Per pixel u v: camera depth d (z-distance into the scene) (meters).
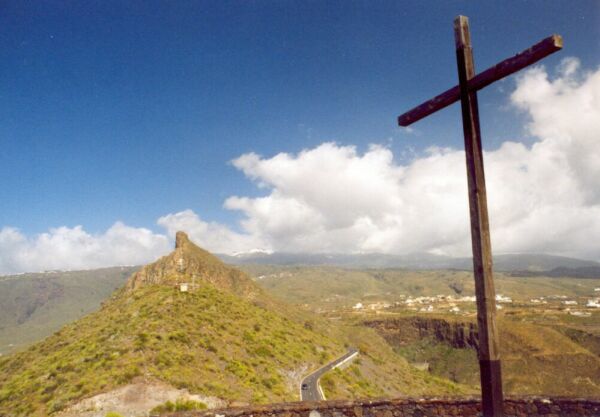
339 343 102.31
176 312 64.62
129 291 91.50
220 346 55.62
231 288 107.69
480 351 7.60
